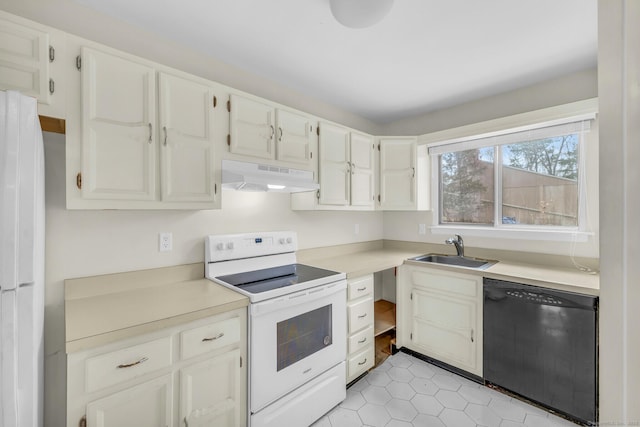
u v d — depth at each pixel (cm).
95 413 107
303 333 171
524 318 185
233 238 197
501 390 200
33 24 113
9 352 79
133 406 116
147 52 165
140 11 149
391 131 319
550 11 145
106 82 129
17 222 80
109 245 156
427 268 236
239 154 174
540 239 228
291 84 228
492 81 222
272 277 192
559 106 207
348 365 204
